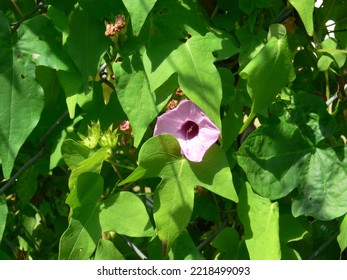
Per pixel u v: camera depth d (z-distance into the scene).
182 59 0.46
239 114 0.49
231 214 0.52
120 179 0.51
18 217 0.64
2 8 0.55
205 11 0.52
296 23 0.52
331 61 0.51
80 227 0.47
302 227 0.50
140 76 0.47
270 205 0.48
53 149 0.53
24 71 0.48
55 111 0.54
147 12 0.44
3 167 0.46
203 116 0.46
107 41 0.48
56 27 0.49
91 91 0.52
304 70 0.55
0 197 0.48
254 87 0.46
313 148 0.49
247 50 0.50
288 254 0.50
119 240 0.53
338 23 0.54
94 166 0.48
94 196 0.48
